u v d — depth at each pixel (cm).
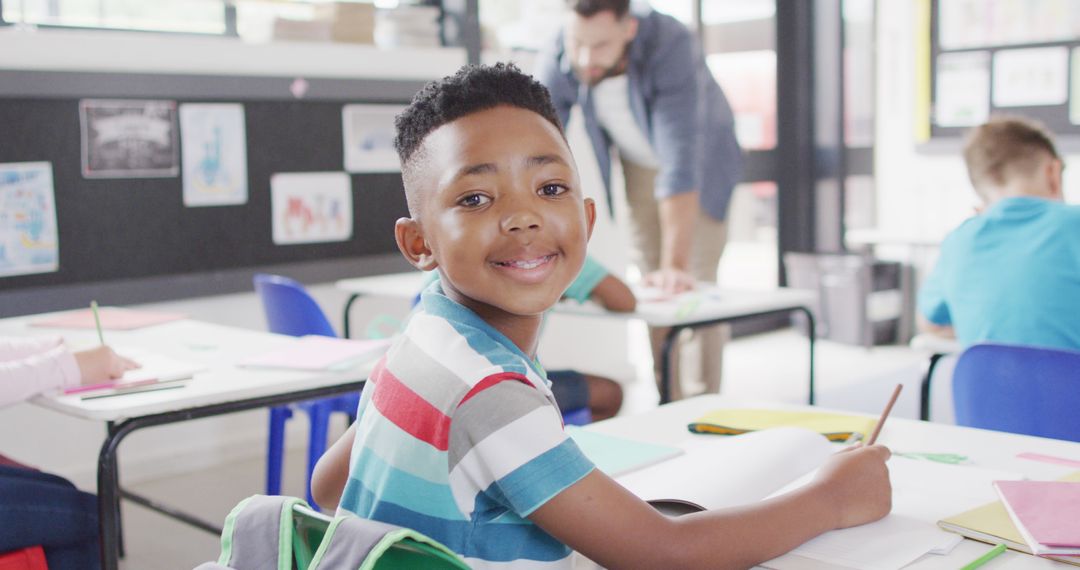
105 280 337
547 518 85
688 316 263
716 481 110
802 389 464
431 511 87
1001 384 184
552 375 275
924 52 555
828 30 585
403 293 319
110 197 337
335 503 112
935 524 98
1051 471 117
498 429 85
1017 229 212
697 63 323
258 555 86
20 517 170
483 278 90
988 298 214
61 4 333
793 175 599
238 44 361
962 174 546
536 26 461
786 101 593
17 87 314
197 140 353
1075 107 511
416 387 90
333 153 387
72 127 327
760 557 90
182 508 320
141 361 206
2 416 323
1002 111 532
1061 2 511
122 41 336
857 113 588
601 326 486
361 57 393
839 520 96
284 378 192
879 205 581
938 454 124
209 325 263
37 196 322
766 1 578
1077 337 205
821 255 579
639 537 86
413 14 411
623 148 344
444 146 91
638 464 121
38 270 324
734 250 602
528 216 88
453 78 94
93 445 344
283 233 376
